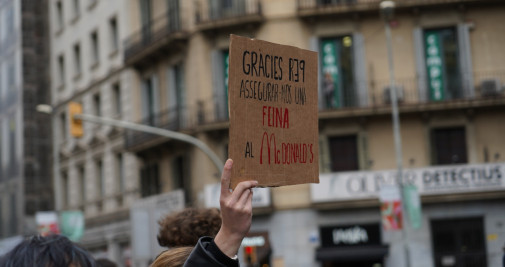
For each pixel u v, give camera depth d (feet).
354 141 102.89
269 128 11.62
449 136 101.45
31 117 157.17
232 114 11.16
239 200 9.76
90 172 139.74
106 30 130.93
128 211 123.65
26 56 156.97
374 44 102.89
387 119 102.01
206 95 106.83
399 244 100.48
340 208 101.71
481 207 99.55
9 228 166.50
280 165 11.69
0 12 169.78
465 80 100.73
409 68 102.22
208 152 84.02
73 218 118.52
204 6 107.34
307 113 12.21
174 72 113.70
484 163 99.19
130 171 125.49
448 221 100.12
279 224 102.89
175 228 16.72
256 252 102.78
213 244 9.57
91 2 136.46
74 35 143.84
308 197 102.53
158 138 112.06
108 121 84.33
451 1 100.58
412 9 101.81
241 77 11.35
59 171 153.07
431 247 99.86
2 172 171.12
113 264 23.68
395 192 87.51
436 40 102.17
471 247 99.66
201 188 106.22
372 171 100.32
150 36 115.65
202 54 107.14
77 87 142.72
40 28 157.28
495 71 100.99
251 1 104.99
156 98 116.88
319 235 102.12
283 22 104.06
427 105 99.60
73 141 145.79
